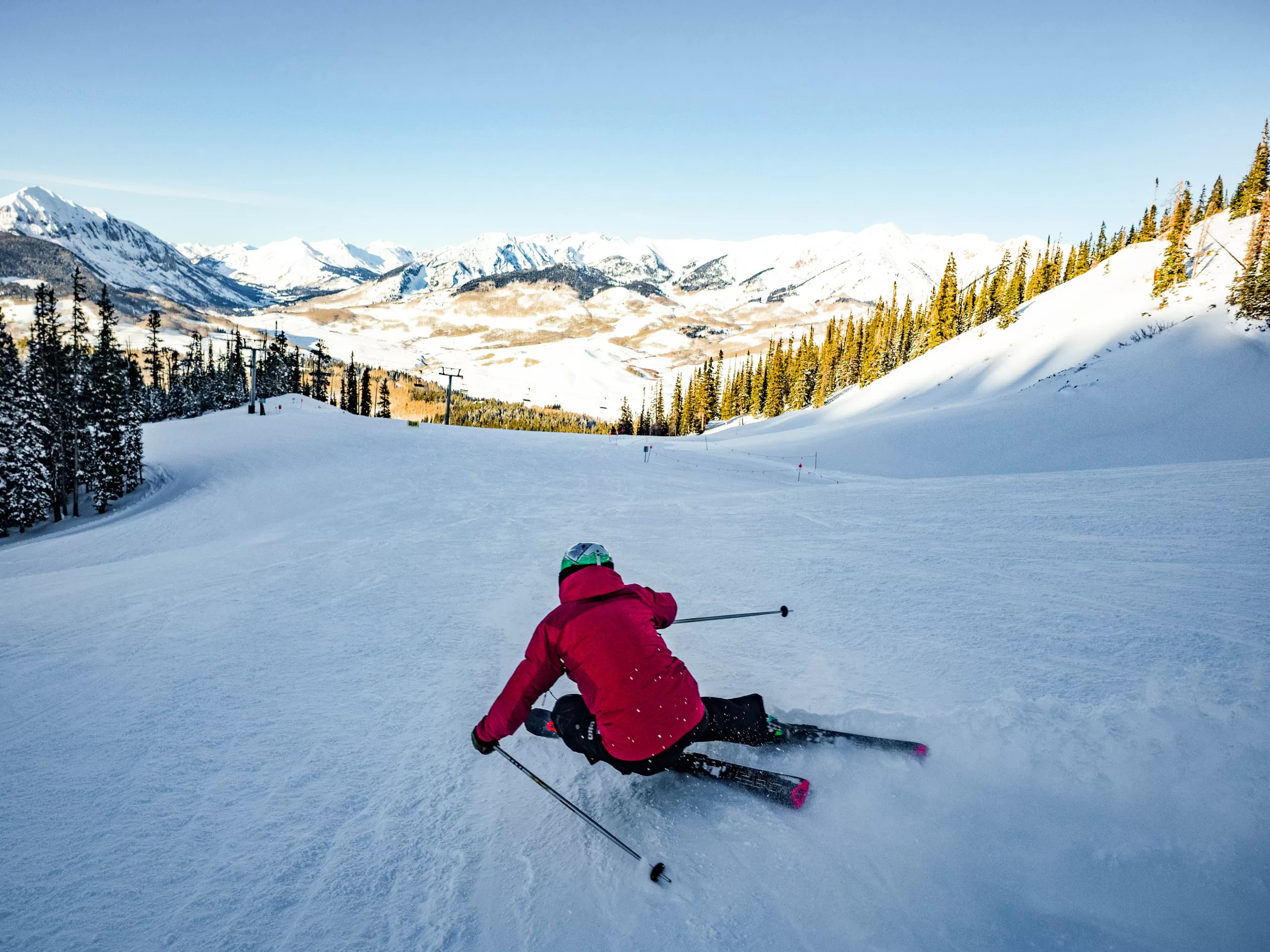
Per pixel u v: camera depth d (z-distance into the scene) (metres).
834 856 2.10
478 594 6.25
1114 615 4.26
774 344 111.81
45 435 36.25
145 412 73.88
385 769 2.83
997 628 4.21
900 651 3.93
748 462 38.16
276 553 9.16
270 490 27.09
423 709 3.48
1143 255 60.03
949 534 7.90
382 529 12.39
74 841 2.25
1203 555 5.72
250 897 2.00
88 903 1.94
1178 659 3.38
